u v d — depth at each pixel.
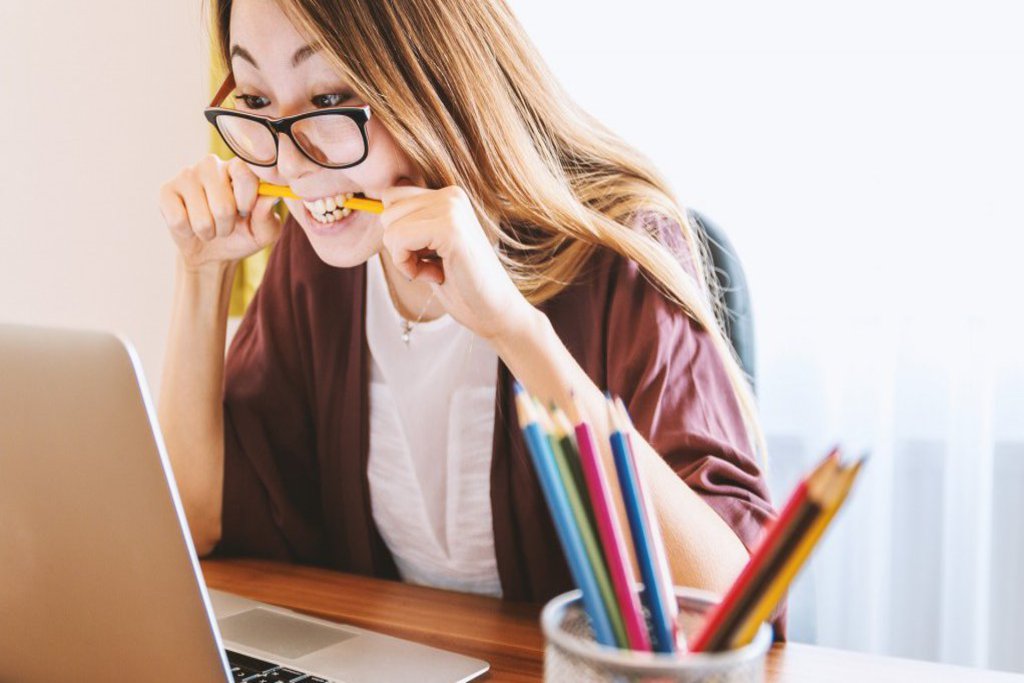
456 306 0.81
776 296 1.80
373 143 0.94
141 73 1.96
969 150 1.68
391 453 1.15
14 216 2.08
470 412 1.10
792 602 1.52
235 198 1.06
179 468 1.16
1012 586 1.75
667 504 0.79
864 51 1.71
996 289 1.69
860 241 1.75
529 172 1.00
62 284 2.08
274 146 0.99
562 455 0.43
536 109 1.06
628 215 1.08
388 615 0.87
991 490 1.73
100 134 2.01
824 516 0.38
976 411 1.71
